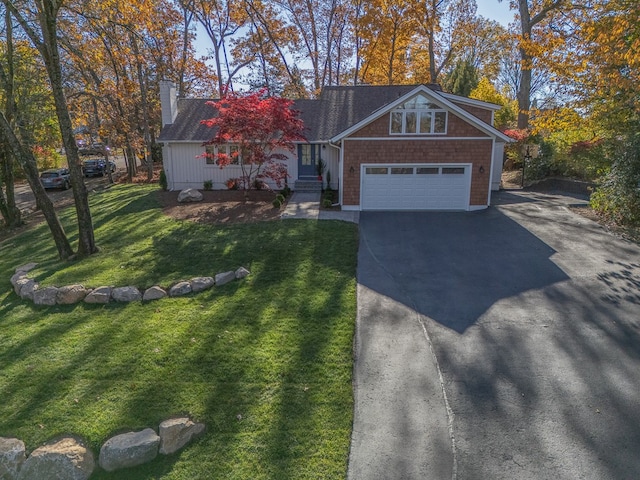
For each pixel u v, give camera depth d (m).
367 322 7.94
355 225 14.45
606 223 13.77
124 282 9.62
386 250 12.09
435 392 5.91
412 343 7.19
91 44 20.62
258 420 5.38
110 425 5.27
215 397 5.80
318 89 34.94
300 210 16.41
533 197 18.48
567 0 19.56
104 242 12.88
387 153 16.25
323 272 10.30
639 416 5.38
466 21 31.20
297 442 5.04
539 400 5.71
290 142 18.25
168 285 9.42
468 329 7.63
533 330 7.54
